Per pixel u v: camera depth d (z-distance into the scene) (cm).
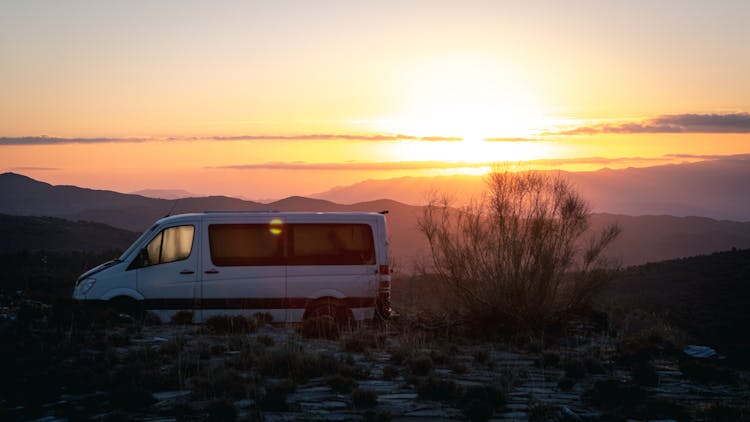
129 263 1427
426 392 773
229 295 1405
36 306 1381
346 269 1423
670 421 704
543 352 1098
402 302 1528
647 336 1359
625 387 798
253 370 884
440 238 1372
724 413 727
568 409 709
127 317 1353
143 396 714
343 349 1118
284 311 1403
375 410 685
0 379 798
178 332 1217
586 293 1348
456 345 1199
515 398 797
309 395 773
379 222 1449
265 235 1424
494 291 1341
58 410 684
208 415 660
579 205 1355
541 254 1336
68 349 981
